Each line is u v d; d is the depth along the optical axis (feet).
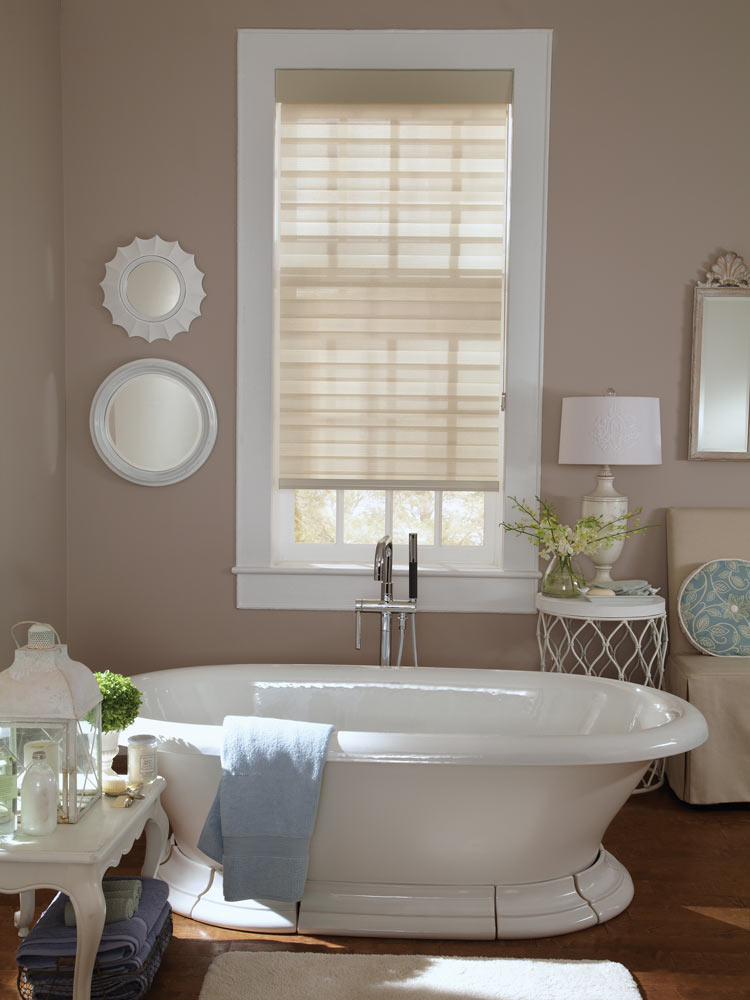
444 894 7.81
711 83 11.14
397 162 11.49
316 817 7.60
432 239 11.52
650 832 9.73
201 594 11.55
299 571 11.42
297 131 11.49
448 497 12.10
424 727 9.73
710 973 7.12
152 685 9.45
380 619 11.37
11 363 9.94
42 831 6.31
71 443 11.43
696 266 11.28
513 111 11.16
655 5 11.09
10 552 9.95
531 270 11.25
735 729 10.16
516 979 6.91
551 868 7.95
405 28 11.14
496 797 7.47
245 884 7.40
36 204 10.50
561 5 11.10
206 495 11.47
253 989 6.77
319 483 11.73
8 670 6.66
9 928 7.70
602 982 6.88
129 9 11.15
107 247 11.32
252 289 11.28
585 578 11.47
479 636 11.49
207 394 11.32
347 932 7.63
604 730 9.20
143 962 6.55
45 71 10.73
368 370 11.62
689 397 11.37
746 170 11.21
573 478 11.38
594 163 11.21
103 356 11.37
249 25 11.16
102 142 11.23
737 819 10.12
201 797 7.89
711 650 10.81
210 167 11.25
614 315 11.30
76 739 6.59
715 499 11.48
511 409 11.32
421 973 7.00
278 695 9.76
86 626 11.55
